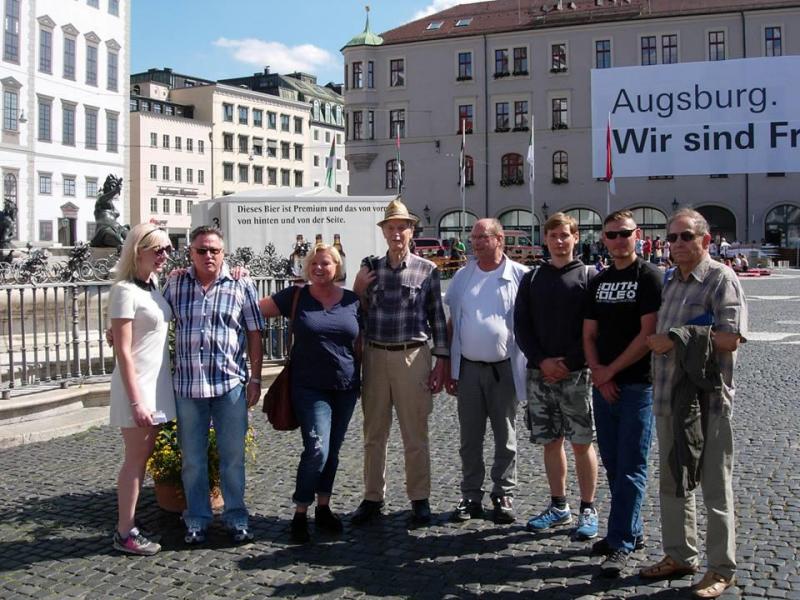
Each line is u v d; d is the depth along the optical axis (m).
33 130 50.47
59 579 4.66
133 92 87.75
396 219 5.56
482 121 55.94
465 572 4.73
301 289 5.50
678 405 4.26
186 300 5.22
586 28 53.84
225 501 5.30
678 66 25.36
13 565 4.87
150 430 5.09
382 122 57.81
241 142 90.25
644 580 4.55
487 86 55.72
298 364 5.40
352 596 4.41
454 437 8.22
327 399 5.42
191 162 84.00
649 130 26.02
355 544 5.21
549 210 54.66
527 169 55.09
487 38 55.62
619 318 4.84
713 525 4.32
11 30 48.62
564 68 54.28
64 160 53.06
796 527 5.27
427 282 5.67
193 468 5.23
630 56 53.38
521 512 5.80
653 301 4.74
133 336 5.00
